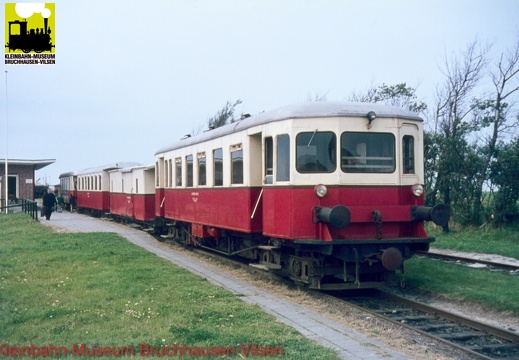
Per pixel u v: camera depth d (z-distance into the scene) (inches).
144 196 947.3
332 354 249.3
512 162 851.4
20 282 427.2
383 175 413.7
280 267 451.2
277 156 427.5
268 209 443.2
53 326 301.0
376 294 439.2
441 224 391.9
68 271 477.1
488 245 717.3
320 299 400.5
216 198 568.4
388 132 416.5
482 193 909.2
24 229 916.6
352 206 401.1
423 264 530.9
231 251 578.2
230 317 319.3
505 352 290.4
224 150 546.9
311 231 402.9
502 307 367.2
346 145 408.5
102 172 1346.0
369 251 407.5
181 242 738.2
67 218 1291.8
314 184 405.1
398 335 303.9
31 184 1573.6
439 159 936.9
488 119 908.6
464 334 318.0
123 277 442.6
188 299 367.2
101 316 320.2
